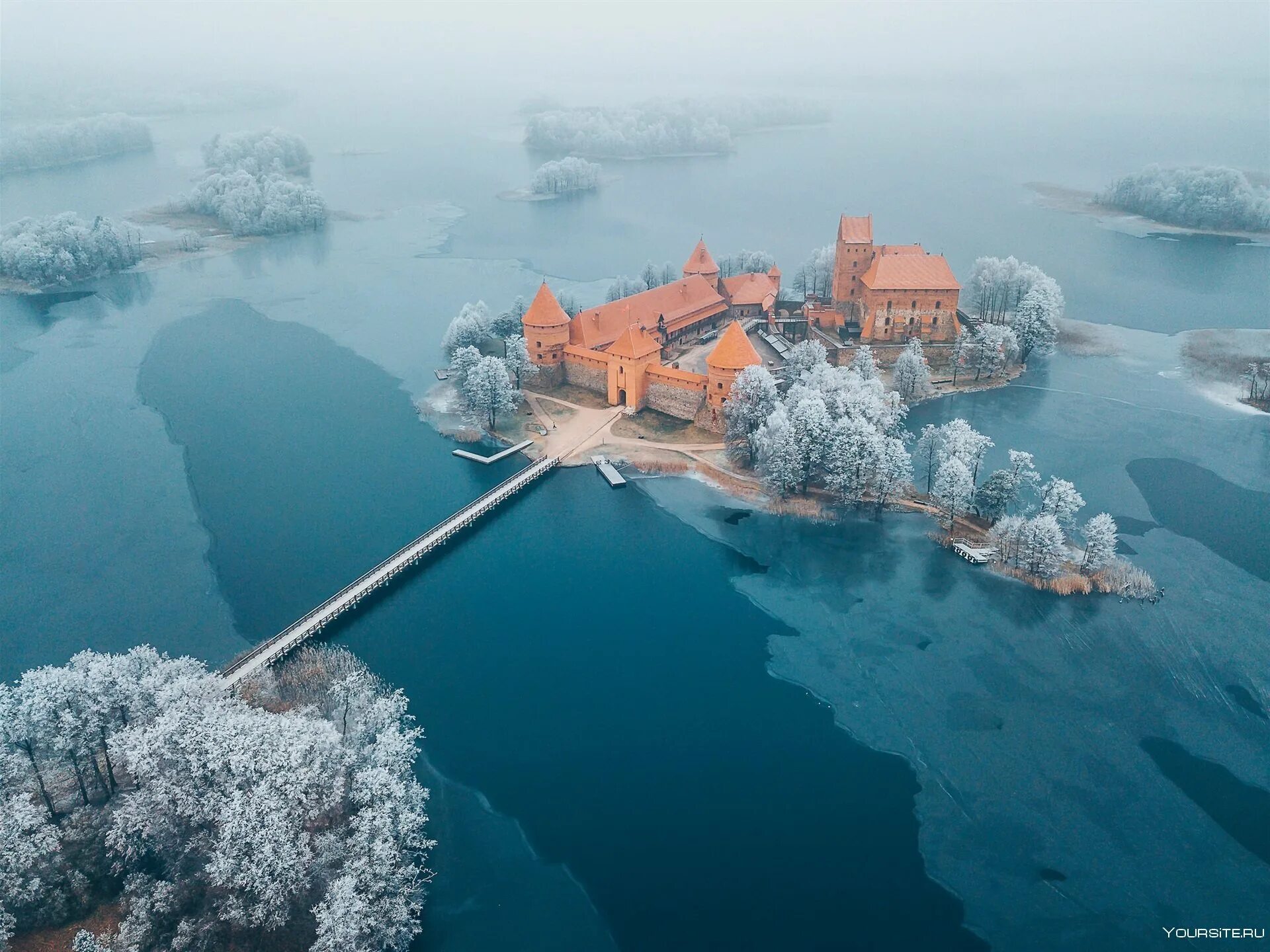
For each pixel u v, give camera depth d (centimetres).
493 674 12006
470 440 18662
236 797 7756
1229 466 17088
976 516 15475
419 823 8681
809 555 14700
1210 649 12131
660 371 19338
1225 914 8638
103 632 12888
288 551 14775
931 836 9556
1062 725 10981
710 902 8856
